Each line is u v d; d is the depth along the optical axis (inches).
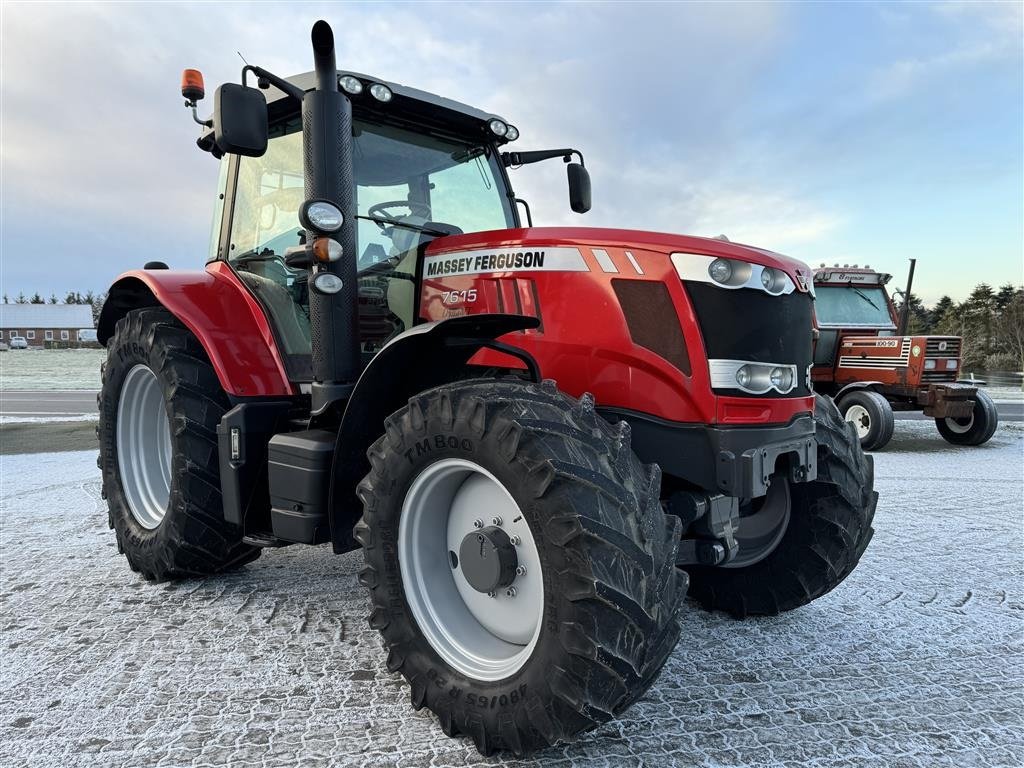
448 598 81.0
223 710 79.3
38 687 84.5
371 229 112.7
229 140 87.7
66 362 1507.1
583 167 137.3
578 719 63.9
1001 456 296.8
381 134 117.6
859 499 103.6
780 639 101.1
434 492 79.7
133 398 135.6
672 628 66.9
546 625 65.4
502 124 126.0
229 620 106.7
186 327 123.9
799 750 71.5
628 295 87.5
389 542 80.0
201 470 115.9
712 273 83.9
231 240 130.6
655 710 79.9
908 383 333.1
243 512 109.3
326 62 93.2
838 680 87.7
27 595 117.9
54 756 69.8
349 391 96.6
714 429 83.0
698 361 83.3
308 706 80.5
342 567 134.0
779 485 107.6
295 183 117.1
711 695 83.6
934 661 93.4
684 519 85.3
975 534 159.5
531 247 95.1
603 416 88.0
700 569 114.2
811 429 93.1
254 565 135.5
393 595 79.7
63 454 284.5
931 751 71.4
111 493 134.7
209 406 118.0
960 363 337.1
